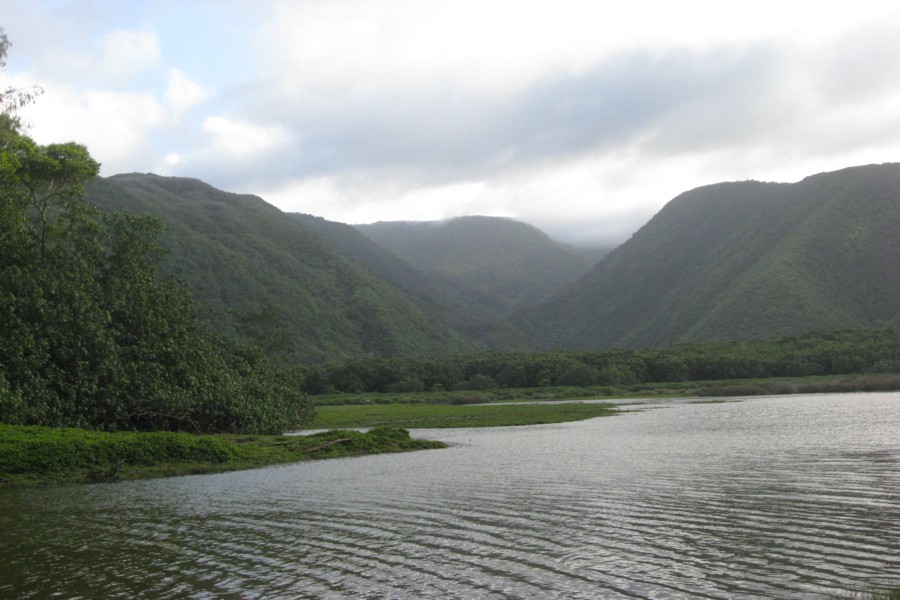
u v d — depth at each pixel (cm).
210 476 3325
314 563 1644
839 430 4638
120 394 4453
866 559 1537
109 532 2027
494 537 1850
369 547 1784
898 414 5891
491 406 10100
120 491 2855
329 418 8081
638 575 1471
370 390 14812
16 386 3959
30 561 1709
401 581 1484
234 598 1402
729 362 13988
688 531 1848
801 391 11294
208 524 2123
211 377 5216
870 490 2361
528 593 1376
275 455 4028
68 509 2428
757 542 1712
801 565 1509
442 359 16712
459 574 1520
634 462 3353
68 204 5878
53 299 4644
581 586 1408
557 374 14900
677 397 11394
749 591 1348
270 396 6081
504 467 3359
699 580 1424
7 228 5075
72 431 3738
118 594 1441
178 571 1602
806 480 2608
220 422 5125
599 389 13162
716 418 6281
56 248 5294
